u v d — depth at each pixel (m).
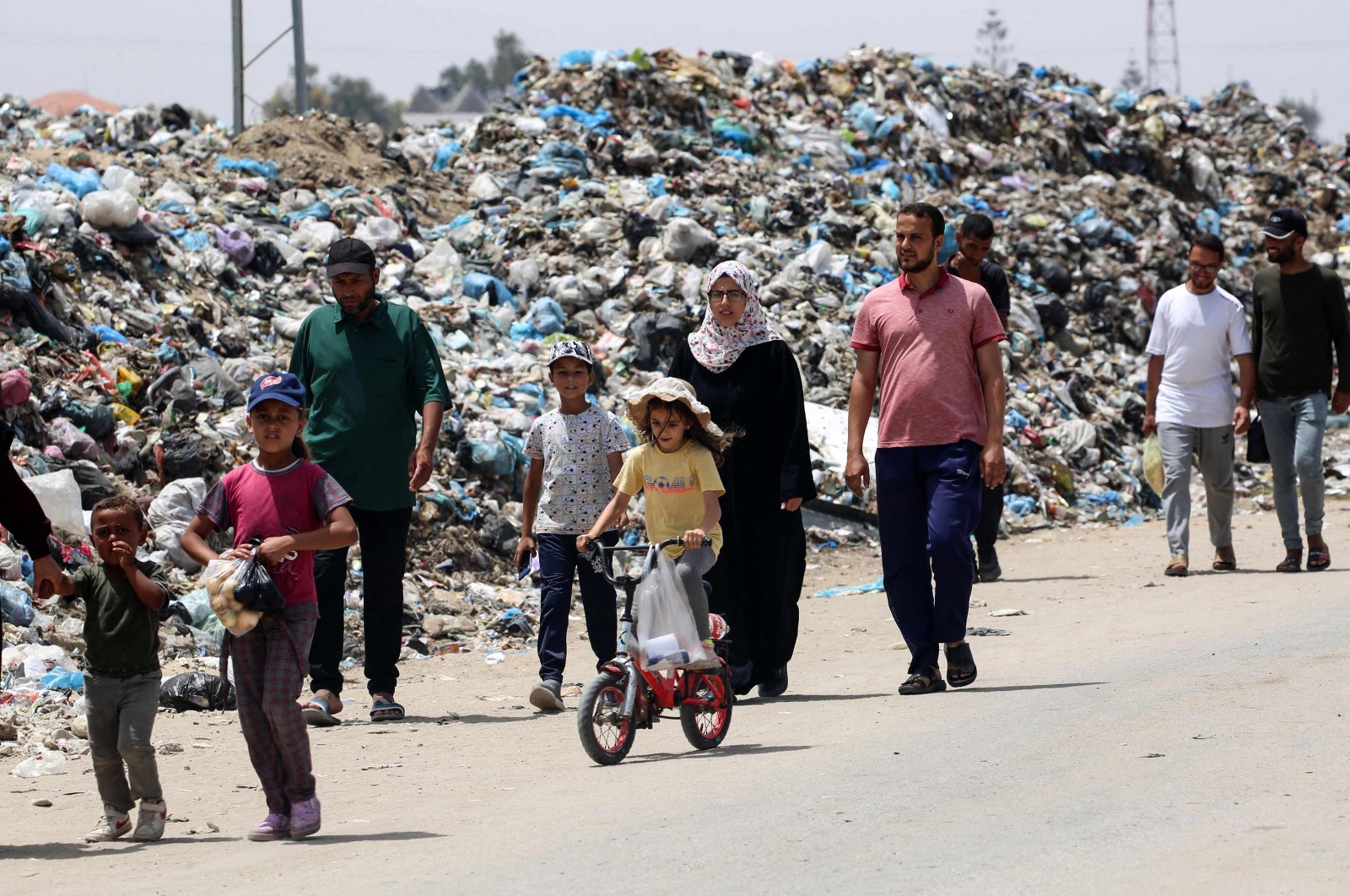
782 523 24.36
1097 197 73.69
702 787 17.52
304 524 16.59
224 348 43.28
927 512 24.03
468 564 37.69
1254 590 32.19
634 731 20.77
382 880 13.81
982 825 14.68
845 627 32.41
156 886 14.16
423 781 19.38
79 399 36.84
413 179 59.94
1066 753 17.88
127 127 59.94
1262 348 35.28
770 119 72.38
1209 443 35.59
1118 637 27.62
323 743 22.75
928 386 23.77
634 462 21.42
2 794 19.83
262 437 16.66
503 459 40.72
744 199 62.78
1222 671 22.84
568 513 25.16
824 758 18.77
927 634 23.95
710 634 20.75
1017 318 60.81
